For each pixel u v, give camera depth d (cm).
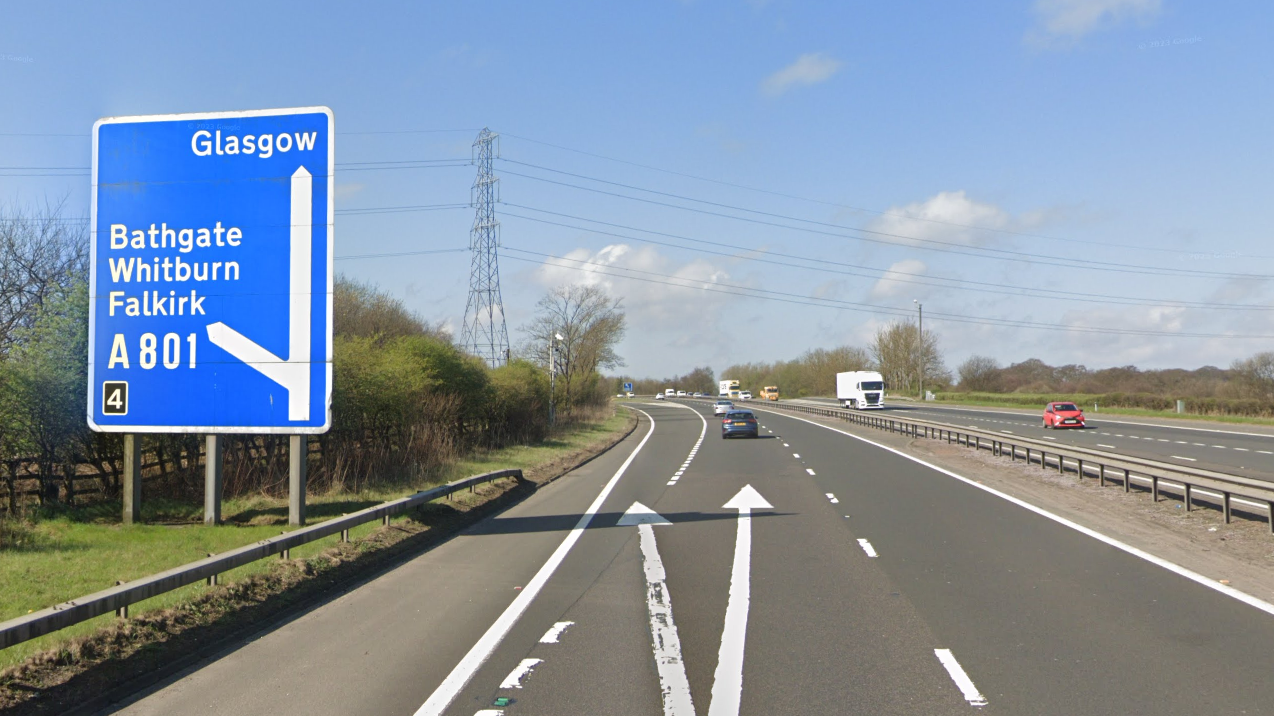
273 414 1388
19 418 1467
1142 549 1171
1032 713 568
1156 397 6481
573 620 843
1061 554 1145
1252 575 993
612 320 7944
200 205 1411
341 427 2073
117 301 1409
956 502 1723
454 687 640
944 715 566
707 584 1007
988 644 734
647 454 3522
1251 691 600
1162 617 810
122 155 1424
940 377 12538
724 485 2177
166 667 707
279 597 932
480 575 1084
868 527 1425
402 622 845
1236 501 1602
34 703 597
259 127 1417
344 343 2122
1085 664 671
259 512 1576
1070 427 4619
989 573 1034
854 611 862
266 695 629
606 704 600
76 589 933
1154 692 603
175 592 871
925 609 863
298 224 1403
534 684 645
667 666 689
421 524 1448
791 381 15550
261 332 1395
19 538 1234
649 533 1417
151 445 1712
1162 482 1977
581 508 1789
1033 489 1923
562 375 6981
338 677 668
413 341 3088
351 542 1223
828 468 2584
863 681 642
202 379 1395
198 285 1404
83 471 1862
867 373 8056
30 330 1761
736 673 668
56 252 2491
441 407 2745
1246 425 4750
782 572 1070
